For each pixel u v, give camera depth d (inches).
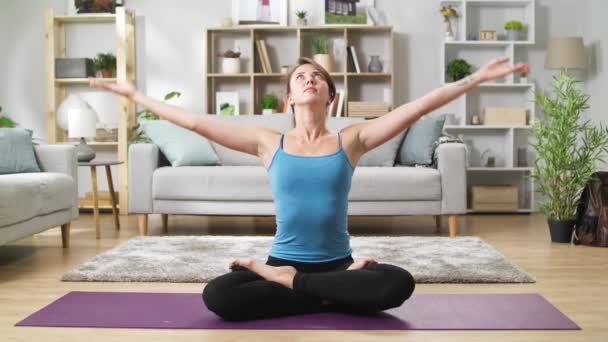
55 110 254.4
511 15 262.2
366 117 247.3
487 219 229.1
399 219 230.5
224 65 254.7
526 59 263.0
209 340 81.8
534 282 119.4
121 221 223.1
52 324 90.1
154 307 99.0
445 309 97.1
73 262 143.0
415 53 261.0
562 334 84.7
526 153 255.0
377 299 87.4
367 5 258.7
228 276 90.3
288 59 263.4
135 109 259.3
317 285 89.0
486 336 83.5
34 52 264.2
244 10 260.8
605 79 236.7
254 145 94.9
